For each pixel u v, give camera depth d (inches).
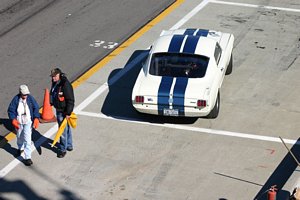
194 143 909.2
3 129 960.9
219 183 824.9
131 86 1064.2
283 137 922.1
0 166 868.6
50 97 871.7
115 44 1210.6
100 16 1326.3
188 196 800.9
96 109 999.0
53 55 1174.3
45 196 807.1
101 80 1085.8
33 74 1107.9
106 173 849.5
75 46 1205.7
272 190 733.9
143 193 808.3
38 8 1370.6
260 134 930.1
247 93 1035.9
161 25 1279.5
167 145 906.1
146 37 1233.4
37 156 888.3
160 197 799.7
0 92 1050.7
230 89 1047.0
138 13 1338.6
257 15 1315.2
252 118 968.9
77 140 920.9
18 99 852.0
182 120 965.8
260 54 1157.7
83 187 823.1
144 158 879.1
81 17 1323.8
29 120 855.7
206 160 872.3
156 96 919.0
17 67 1132.5
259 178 834.2
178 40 998.4
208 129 942.4
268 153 885.8
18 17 1330.0
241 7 1355.8
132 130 943.0
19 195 809.5
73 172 853.2
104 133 936.9
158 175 843.4
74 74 1106.1
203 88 924.6
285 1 1386.6
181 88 923.4
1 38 1243.2
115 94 1041.5
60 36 1246.3
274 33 1237.1
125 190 814.5
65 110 861.8
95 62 1147.9
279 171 847.7
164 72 956.0
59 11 1353.3
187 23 1283.2
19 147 886.4
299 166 826.2
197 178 835.4
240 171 848.9
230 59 1065.5
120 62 1143.6
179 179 834.2
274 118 968.9
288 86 1056.2
